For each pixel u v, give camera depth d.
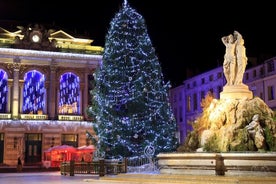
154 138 40.16
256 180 17.72
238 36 25.14
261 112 23.48
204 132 24.38
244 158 18.98
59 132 63.03
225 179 18.02
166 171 22.14
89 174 36.50
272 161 18.64
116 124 40.31
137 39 42.47
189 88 77.19
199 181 18.72
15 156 60.38
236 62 24.84
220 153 19.62
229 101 24.06
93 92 42.88
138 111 40.75
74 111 64.94
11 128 60.88
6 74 62.16
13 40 62.81
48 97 63.59
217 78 67.06
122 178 23.06
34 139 62.16
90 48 67.00
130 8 43.25
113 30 42.75
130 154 40.06
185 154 20.86
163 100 42.34
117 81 41.34
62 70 64.75
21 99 62.34
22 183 25.80
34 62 63.22
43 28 64.31
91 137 44.31
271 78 54.19
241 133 22.36
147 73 41.72
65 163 38.84
